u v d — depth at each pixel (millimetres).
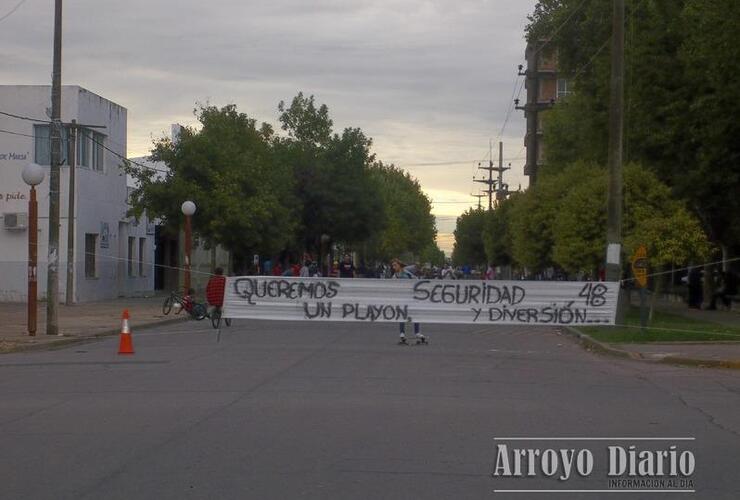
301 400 14258
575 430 12094
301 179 60406
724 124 29688
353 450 10773
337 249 78250
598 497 9070
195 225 43250
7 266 41188
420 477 9594
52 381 16609
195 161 42719
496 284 24078
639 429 12250
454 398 14625
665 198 32344
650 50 32875
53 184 25781
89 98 43031
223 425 12211
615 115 26797
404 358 20391
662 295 51344
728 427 12508
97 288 44062
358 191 61469
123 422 12430
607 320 24188
